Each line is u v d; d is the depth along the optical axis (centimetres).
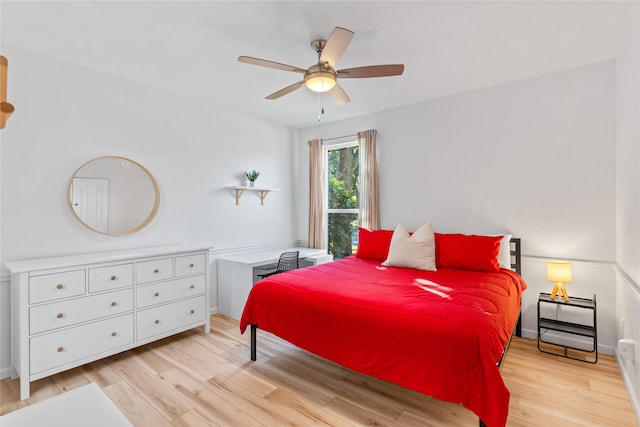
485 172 335
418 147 377
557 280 277
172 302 299
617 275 266
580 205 287
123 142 308
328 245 473
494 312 191
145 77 306
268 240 452
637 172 196
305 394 218
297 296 234
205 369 253
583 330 277
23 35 231
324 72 219
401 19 212
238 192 409
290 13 206
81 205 280
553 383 230
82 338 242
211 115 381
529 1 194
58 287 230
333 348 209
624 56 234
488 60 271
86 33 229
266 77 308
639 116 188
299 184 495
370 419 192
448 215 357
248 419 193
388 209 401
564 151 294
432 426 185
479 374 158
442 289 231
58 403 113
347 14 207
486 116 333
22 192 251
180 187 353
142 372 248
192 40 239
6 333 241
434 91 341
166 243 341
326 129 463
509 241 311
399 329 182
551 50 254
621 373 240
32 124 255
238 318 366
